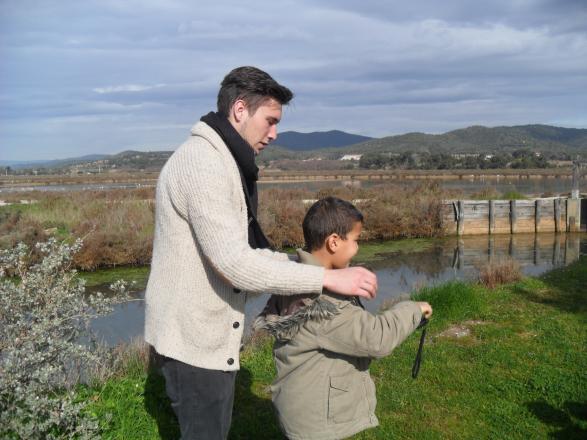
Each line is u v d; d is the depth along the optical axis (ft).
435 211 78.18
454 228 78.89
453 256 62.18
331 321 7.29
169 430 11.37
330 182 192.34
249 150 7.32
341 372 7.60
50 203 78.07
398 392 15.56
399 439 12.95
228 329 7.53
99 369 13.82
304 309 7.29
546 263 57.82
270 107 7.45
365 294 6.90
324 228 7.56
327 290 7.34
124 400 11.84
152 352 15.10
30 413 9.49
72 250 12.35
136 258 53.62
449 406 14.74
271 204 70.54
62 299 11.32
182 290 7.26
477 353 18.71
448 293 25.39
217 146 7.07
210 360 7.38
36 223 57.88
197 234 6.85
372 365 17.74
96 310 12.79
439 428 13.50
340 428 7.55
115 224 59.72
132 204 73.56
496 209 80.23
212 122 7.25
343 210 7.59
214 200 6.77
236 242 6.66
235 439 12.19
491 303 26.40
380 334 7.11
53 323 10.75
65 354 11.11
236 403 14.26
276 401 7.96
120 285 13.32
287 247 64.08
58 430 9.97
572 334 21.08
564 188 159.74
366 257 61.52
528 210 81.56
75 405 10.03
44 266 11.30
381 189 98.53
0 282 10.93
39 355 9.77
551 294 28.40
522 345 19.76
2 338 10.52
